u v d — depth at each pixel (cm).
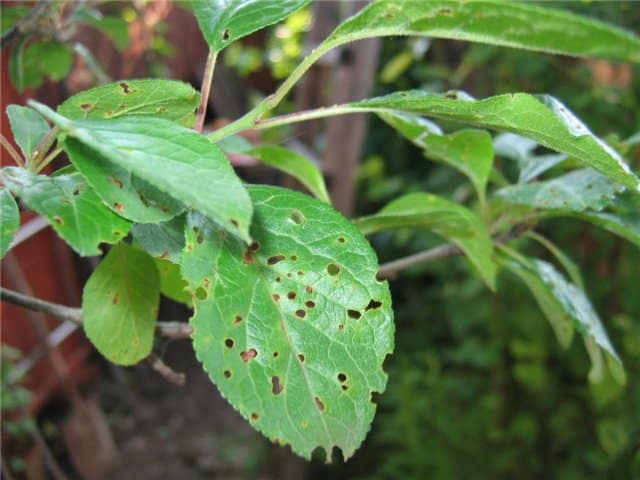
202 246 16
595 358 28
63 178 15
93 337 21
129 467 83
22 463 57
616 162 15
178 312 67
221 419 96
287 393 15
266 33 151
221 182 12
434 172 91
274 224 16
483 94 80
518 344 77
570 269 29
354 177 72
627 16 71
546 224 76
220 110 109
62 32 34
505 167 66
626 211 24
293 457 87
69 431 75
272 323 15
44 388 70
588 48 17
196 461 87
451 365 92
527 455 80
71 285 64
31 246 57
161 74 77
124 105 16
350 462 89
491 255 27
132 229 17
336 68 70
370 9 16
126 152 12
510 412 82
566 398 79
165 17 82
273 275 16
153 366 24
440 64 93
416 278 97
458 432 81
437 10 16
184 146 13
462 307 81
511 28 17
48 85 51
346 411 15
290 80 17
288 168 27
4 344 57
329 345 15
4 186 14
